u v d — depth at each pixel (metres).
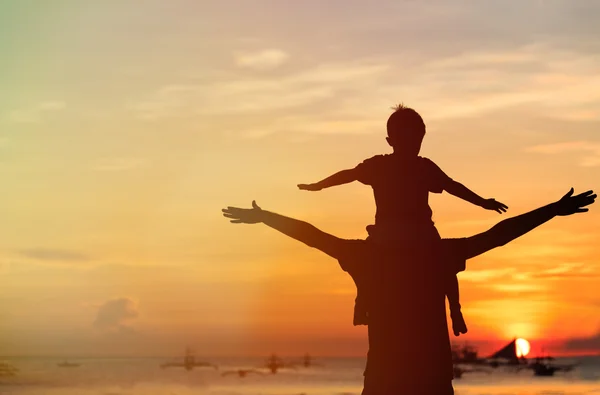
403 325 6.21
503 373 135.38
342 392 92.38
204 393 93.00
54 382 107.06
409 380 6.13
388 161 6.50
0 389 92.25
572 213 6.48
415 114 6.55
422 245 6.28
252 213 6.53
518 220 6.47
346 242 6.43
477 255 6.45
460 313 6.28
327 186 6.53
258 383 112.94
